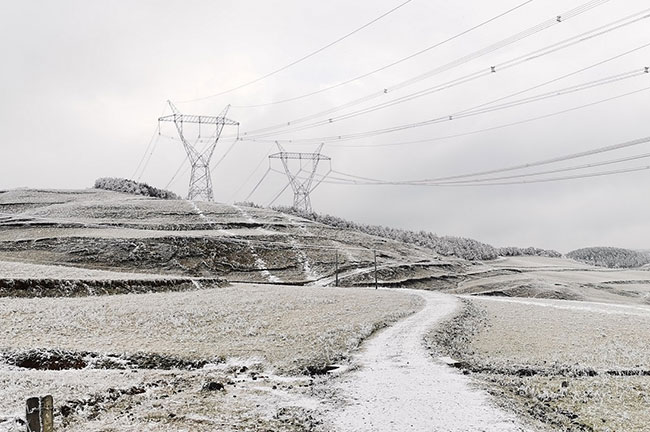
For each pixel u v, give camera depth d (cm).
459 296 7594
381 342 3362
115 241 12000
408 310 5206
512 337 3694
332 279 12388
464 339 3584
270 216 17875
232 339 3525
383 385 2184
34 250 11175
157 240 12488
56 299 4797
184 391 2128
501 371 2542
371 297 6362
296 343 3309
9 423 1521
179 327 3872
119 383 2178
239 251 13188
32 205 16600
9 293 4822
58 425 1581
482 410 1795
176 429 1587
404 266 14562
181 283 6725
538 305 6194
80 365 2880
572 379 2364
